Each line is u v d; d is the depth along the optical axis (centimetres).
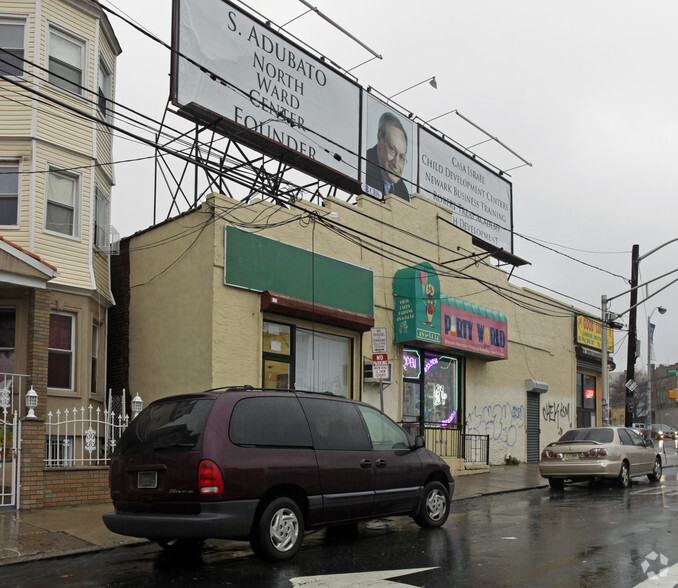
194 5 1625
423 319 1744
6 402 1084
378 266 1755
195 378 1356
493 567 732
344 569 726
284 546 768
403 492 930
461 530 982
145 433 784
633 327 2530
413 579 679
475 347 1958
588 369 2869
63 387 1375
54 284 1366
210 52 1652
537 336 2480
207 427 736
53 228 1411
